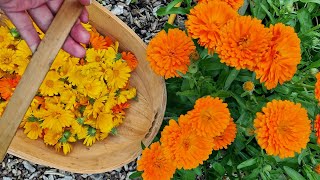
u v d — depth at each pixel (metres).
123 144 0.59
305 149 0.51
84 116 0.57
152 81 0.56
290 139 0.42
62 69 0.56
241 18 0.42
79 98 0.57
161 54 0.45
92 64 0.56
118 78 0.57
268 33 0.42
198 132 0.44
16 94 0.44
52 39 0.44
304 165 0.51
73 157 0.58
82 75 0.56
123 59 0.57
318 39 0.56
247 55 0.42
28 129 0.56
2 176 0.63
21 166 0.64
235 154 0.55
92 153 0.59
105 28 0.57
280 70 0.42
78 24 0.49
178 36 0.45
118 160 0.57
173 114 0.57
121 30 0.56
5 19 0.57
